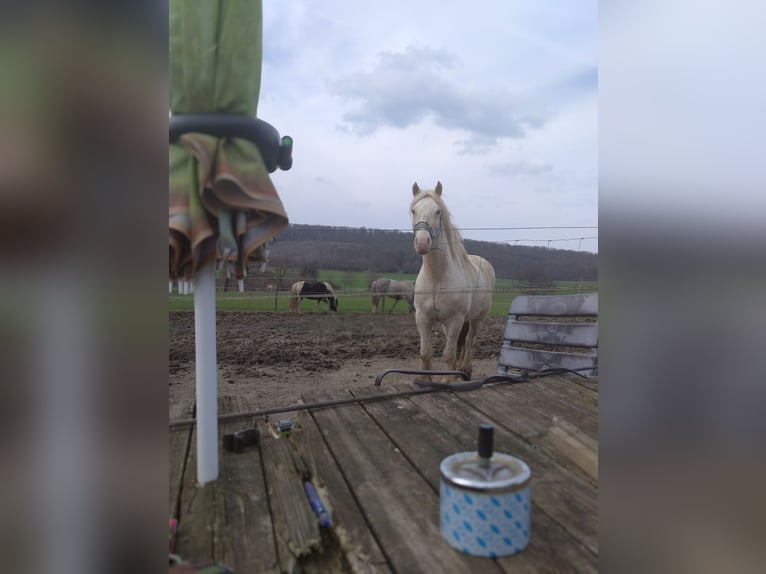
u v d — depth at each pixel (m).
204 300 0.90
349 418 1.36
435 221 2.51
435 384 1.66
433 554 0.74
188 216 0.81
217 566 0.68
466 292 2.69
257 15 0.86
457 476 0.77
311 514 0.85
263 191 0.84
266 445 1.15
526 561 0.73
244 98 0.85
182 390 1.42
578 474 1.00
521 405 1.46
